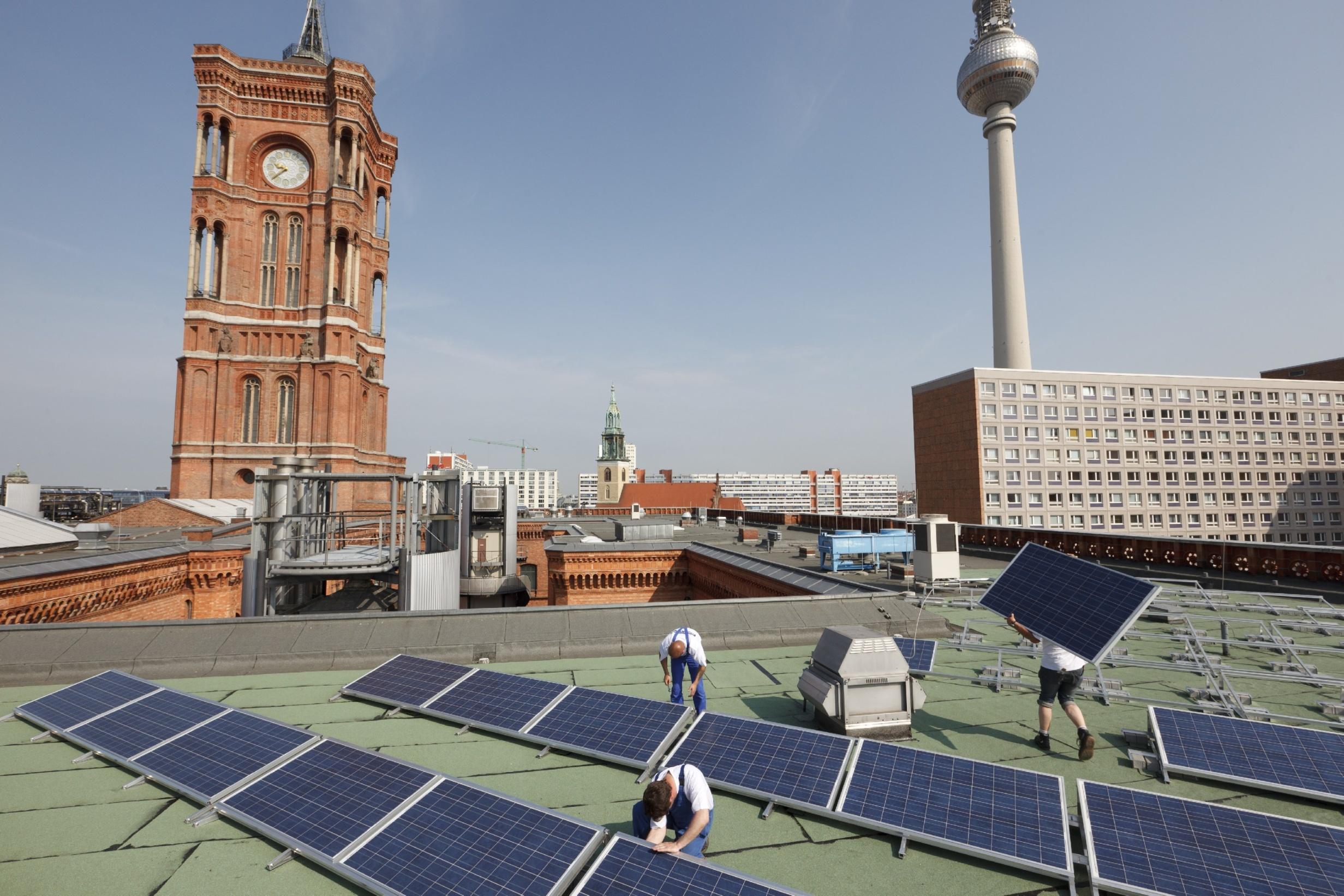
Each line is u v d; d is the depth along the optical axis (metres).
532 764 6.77
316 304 57.00
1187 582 17.00
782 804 5.66
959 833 4.92
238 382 55.06
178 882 4.69
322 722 8.07
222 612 26.16
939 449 79.69
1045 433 75.38
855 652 7.17
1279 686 8.80
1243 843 4.50
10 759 7.00
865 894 4.46
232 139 56.72
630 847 4.39
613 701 7.57
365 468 65.94
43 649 10.18
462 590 24.81
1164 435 78.50
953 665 10.18
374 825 5.09
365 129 61.47
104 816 5.72
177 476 52.09
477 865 4.53
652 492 98.44
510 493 26.03
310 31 77.50
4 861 4.94
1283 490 80.81
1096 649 6.43
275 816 5.39
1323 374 93.00
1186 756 6.14
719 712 7.18
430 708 8.14
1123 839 4.66
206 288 54.34
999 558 23.44
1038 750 6.84
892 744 6.06
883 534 19.81
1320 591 15.37
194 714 7.43
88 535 29.42
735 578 20.38
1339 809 5.51
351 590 21.89
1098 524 75.56
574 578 25.25
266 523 17.42
